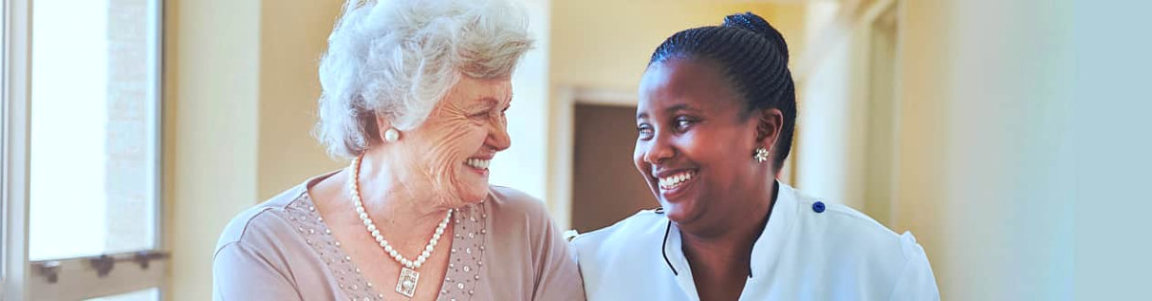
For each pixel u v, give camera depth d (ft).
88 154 6.23
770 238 3.85
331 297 3.75
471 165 3.68
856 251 3.85
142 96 6.70
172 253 6.87
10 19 5.39
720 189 3.66
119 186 6.52
